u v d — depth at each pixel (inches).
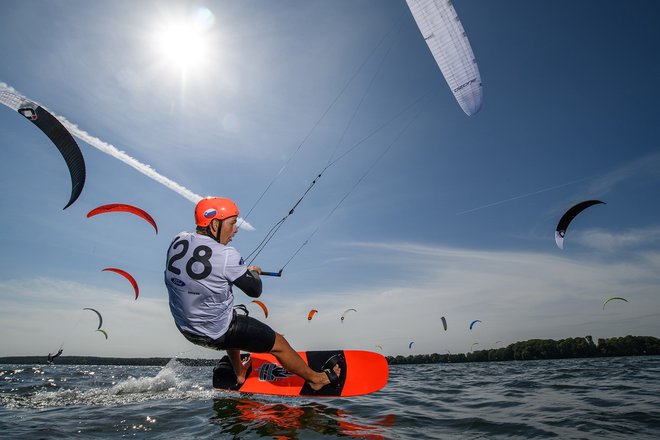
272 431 123.8
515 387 296.5
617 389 253.0
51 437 118.8
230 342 148.7
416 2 304.0
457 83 340.2
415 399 228.2
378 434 123.1
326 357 193.0
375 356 188.2
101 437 119.5
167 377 294.5
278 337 161.9
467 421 149.9
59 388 296.5
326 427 130.0
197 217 155.0
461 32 307.6
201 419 143.3
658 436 119.6
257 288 151.6
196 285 140.6
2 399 207.3
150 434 123.0
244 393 215.9
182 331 149.0
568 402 197.6
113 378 438.9
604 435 122.1
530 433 127.5
